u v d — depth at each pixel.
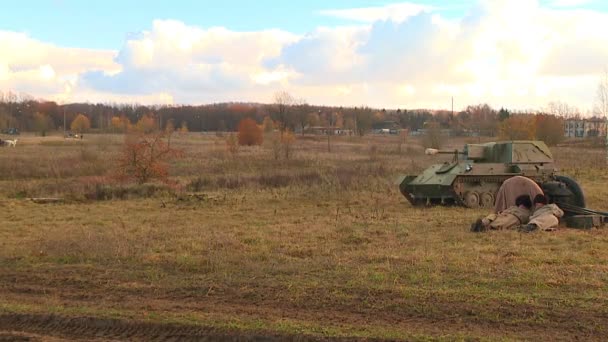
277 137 52.16
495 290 8.11
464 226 14.12
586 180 25.48
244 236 12.96
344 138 80.06
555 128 51.88
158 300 8.16
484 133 63.94
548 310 7.26
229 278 9.05
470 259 9.98
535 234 12.59
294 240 12.38
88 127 100.81
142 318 7.25
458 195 18.28
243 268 9.72
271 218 16.41
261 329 6.77
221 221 15.93
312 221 15.54
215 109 125.75
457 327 6.82
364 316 7.26
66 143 63.25
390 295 7.96
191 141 69.75
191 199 20.97
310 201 20.48
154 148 26.98
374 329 6.74
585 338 6.45
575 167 30.67
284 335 6.61
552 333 6.59
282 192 22.61
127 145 27.48
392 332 6.60
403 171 29.91
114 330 7.05
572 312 7.18
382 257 10.30
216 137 77.56
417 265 9.60
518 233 12.72
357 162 38.25
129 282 9.07
